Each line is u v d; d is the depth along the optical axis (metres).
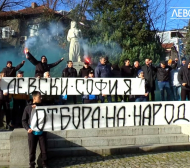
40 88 8.21
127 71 11.09
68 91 8.27
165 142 9.10
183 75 10.24
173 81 11.36
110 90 8.27
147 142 8.98
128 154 8.38
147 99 10.43
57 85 8.26
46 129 7.18
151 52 19.62
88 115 7.60
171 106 8.00
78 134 8.89
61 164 7.52
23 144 7.32
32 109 7.10
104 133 9.02
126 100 11.38
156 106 7.93
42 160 7.09
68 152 8.27
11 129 9.46
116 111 7.74
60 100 10.35
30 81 8.18
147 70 10.88
